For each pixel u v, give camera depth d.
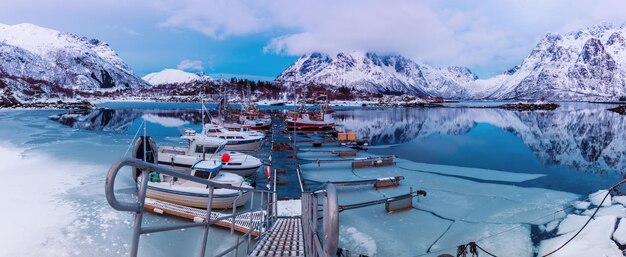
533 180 23.67
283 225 12.35
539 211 16.75
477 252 12.61
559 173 26.11
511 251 12.72
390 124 69.19
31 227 13.92
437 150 36.78
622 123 71.94
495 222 15.45
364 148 37.31
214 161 17.44
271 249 7.08
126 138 40.19
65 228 13.92
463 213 16.62
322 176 24.19
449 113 109.44
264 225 12.59
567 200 18.67
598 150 37.91
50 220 14.64
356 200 18.62
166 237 13.13
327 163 28.28
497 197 19.28
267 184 20.06
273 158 29.45
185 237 13.20
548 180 23.70
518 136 50.41
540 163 30.28
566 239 13.16
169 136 43.78
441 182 22.70
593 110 129.50
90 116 78.31
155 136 43.53
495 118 87.75
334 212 2.85
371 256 12.42
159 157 21.36
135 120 69.50
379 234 14.20
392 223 15.32
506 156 33.59
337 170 26.08
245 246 12.31
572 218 15.13
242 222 13.61
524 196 19.52
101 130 49.19
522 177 24.58
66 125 55.97
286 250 6.96
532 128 62.38
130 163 2.28
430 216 16.17
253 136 34.12
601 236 12.80
